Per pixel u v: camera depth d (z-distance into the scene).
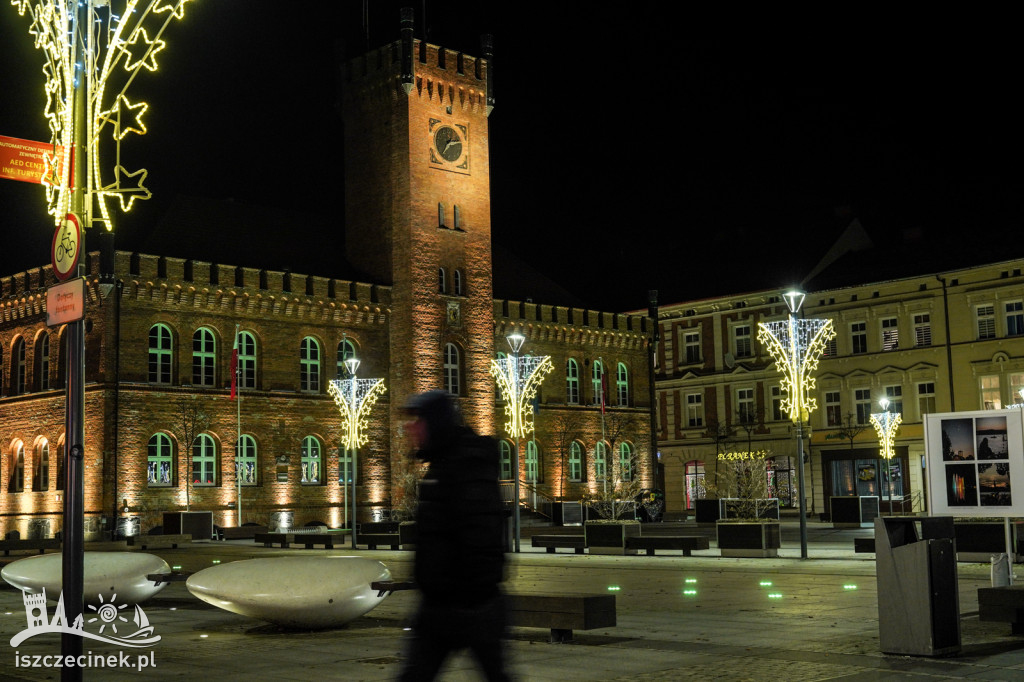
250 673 11.59
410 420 7.29
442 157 61.31
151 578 17.73
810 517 63.28
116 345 49.22
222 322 53.12
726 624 15.56
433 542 7.07
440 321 60.19
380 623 16.38
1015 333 58.78
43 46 11.69
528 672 11.39
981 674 10.77
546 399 66.88
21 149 13.99
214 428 52.22
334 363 57.47
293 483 54.97
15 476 54.31
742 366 70.25
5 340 55.69
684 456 73.38
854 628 14.83
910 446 62.31
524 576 25.47
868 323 64.81
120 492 48.69
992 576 17.42
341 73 63.50
